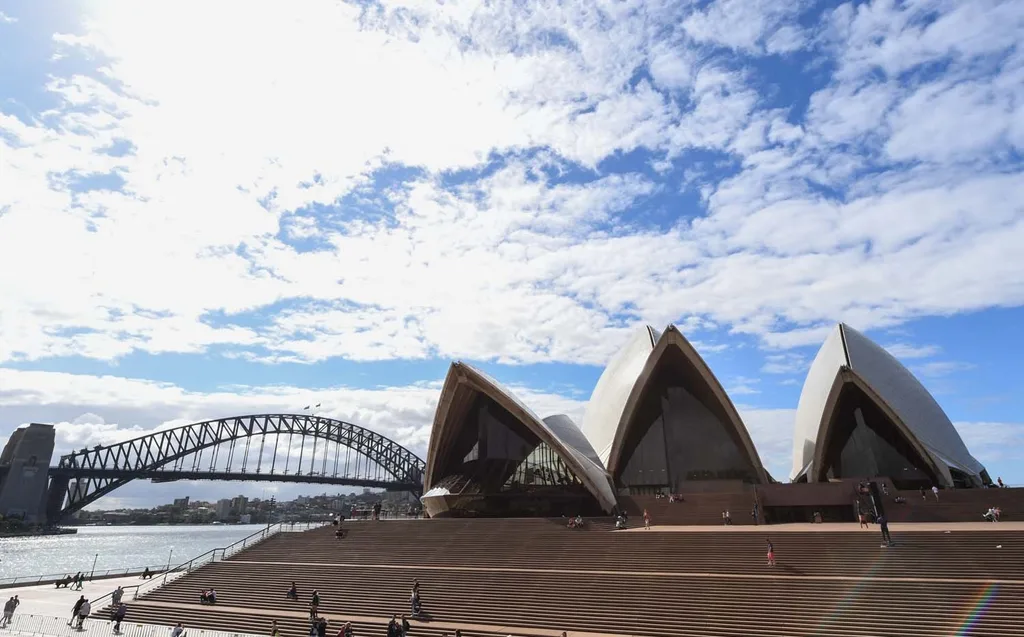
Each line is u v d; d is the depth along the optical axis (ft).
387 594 72.38
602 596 63.46
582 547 78.48
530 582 69.10
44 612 82.64
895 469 112.78
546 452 120.88
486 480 119.24
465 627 61.67
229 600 78.43
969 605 51.88
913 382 124.57
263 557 93.61
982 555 60.34
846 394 115.65
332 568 82.84
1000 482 100.42
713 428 123.44
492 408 126.52
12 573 191.83
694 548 72.54
